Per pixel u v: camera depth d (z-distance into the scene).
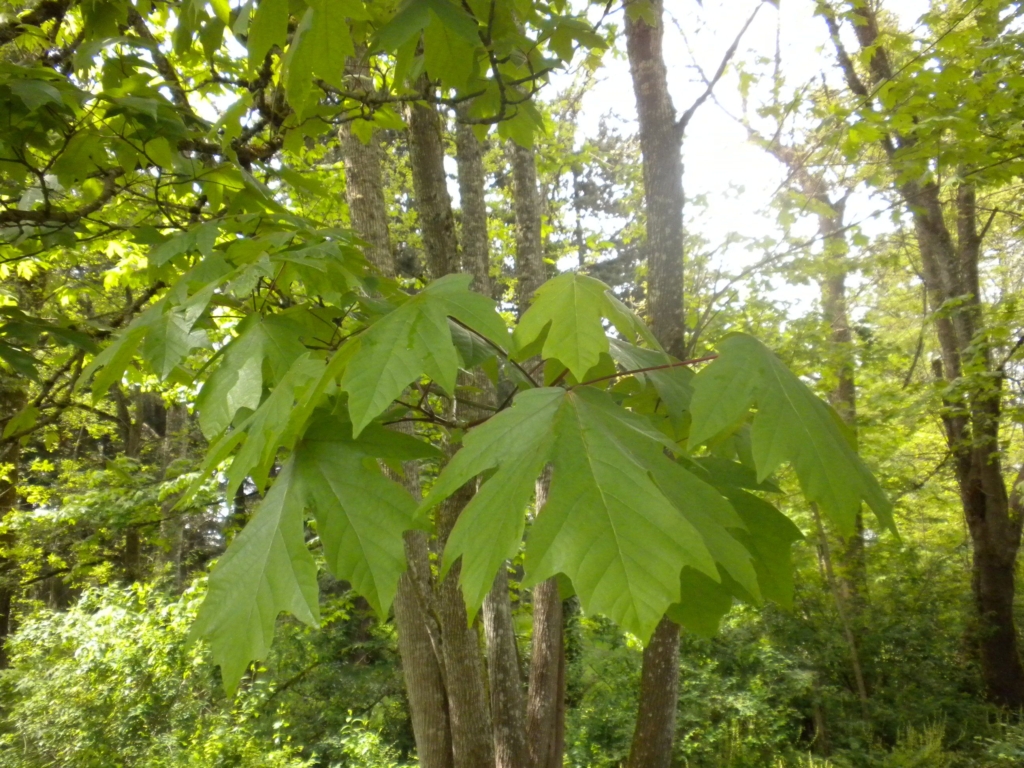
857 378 8.91
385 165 10.21
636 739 3.47
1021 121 4.99
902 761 7.84
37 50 3.00
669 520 0.89
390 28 1.69
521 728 4.56
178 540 12.05
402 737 9.54
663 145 3.58
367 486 1.26
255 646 1.14
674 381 1.53
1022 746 7.87
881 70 7.41
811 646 9.73
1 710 8.10
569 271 1.26
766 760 8.31
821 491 1.06
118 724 7.34
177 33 2.41
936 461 10.75
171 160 2.29
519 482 1.00
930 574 10.58
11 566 9.03
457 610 4.38
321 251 1.59
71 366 2.91
